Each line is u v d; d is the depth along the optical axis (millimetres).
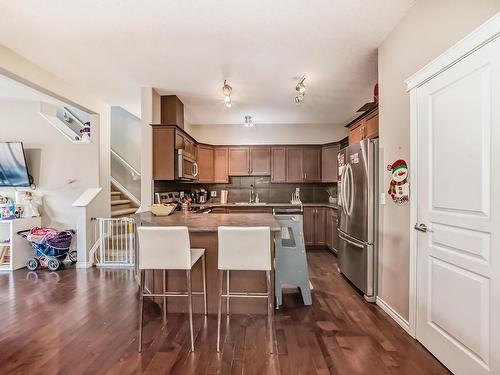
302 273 2836
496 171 1416
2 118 4383
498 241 1411
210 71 3311
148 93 3783
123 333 2260
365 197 2838
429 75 1901
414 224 2119
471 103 1565
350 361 1888
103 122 4504
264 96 4203
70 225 4402
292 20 2309
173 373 1770
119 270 3984
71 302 2857
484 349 1498
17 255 4027
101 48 2768
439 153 1843
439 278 1859
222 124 5992
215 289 2666
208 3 2092
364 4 2111
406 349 2018
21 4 2094
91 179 4406
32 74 3070
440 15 1838
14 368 1813
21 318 2508
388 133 2555
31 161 4402
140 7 2141
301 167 5754
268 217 3092
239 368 1818
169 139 3844
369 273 2842
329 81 3613
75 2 2078
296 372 1777
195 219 2881
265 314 2623
